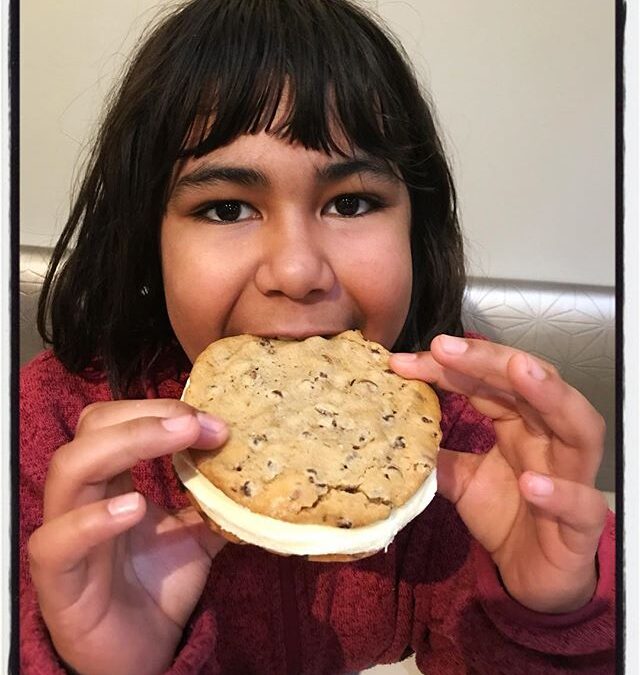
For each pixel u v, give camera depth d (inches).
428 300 14.9
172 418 8.0
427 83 18.1
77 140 16.9
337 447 8.4
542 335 19.9
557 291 19.9
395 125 11.6
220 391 9.0
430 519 14.1
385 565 13.9
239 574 13.2
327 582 13.8
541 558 10.1
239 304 10.5
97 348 14.0
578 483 9.3
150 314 13.6
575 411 9.0
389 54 12.7
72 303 14.1
